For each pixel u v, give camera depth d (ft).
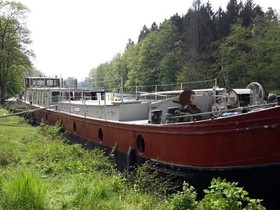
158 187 27.96
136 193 25.16
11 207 18.38
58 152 38.29
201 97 33.58
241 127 22.67
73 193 22.72
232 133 23.12
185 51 197.88
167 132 28.55
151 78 211.82
